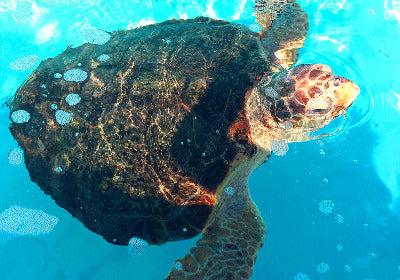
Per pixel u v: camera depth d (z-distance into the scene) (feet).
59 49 3.63
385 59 3.51
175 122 2.50
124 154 2.48
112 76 2.70
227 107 2.59
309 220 2.86
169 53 2.82
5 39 3.70
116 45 3.04
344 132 3.17
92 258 2.81
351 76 3.43
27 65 3.53
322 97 2.54
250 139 2.61
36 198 2.96
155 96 2.55
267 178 3.05
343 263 2.69
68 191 2.59
